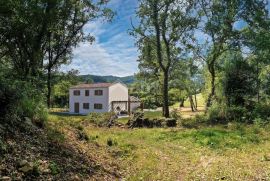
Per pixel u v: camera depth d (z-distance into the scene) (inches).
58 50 1432.1
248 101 1273.4
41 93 617.6
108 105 2689.5
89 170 422.3
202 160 579.2
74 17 1322.6
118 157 586.9
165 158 602.2
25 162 334.3
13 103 450.0
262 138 777.6
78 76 1763.0
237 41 1385.3
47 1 1033.5
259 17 1334.9
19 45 1133.7
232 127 984.9
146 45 1551.4
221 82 1330.0
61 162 401.4
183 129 1023.6
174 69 1959.9
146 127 1166.3
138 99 3034.0
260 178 433.1
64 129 587.5
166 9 1413.6
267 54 1334.9
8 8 946.7
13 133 405.4
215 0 1400.1
